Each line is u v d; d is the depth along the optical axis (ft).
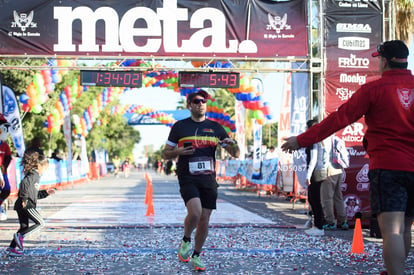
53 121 62.95
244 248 21.80
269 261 19.17
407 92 11.80
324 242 23.54
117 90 76.38
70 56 29.81
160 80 53.42
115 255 20.17
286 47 30.30
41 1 29.89
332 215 28.53
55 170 69.36
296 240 24.09
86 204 44.98
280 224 30.04
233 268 17.90
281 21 30.35
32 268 17.80
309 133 12.17
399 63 12.25
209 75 30.71
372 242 23.62
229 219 32.83
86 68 30.25
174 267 18.01
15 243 20.17
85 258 19.56
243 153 71.00
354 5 30.40
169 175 152.97
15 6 29.78
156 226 28.76
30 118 73.61
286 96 43.52
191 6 30.14
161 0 30.09
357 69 30.27
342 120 11.94
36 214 20.61
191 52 30.12
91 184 90.84
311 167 25.40
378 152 11.79
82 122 81.05
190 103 17.48
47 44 29.84
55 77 50.39
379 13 30.55
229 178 90.74
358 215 21.30
